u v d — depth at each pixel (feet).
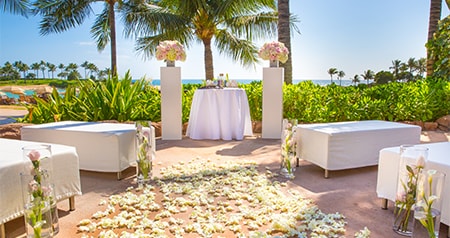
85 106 15.53
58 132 9.59
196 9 25.25
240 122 14.87
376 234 5.92
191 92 18.67
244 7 25.81
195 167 10.27
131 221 6.36
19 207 5.85
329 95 16.78
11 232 6.00
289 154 9.44
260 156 11.80
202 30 27.73
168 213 6.76
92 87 16.49
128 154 9.53
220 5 25.29
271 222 6.46
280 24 19.66
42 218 5.36
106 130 9.52
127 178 9.34
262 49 15.10
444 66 20.53
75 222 6.44
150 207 7.11
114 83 16.62
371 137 9.62
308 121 16.58
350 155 9.41
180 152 12.47
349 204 7.34
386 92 17.30
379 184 7.09
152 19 24.17
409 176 5.78
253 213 6.77
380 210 7.02
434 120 17.60
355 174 9.67
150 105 16.93
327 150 9.11
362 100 16.72
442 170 5.82
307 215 6.63
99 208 7.16
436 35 20.98
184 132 16.94
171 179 9.18
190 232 6.05
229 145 13.71
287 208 7.04
